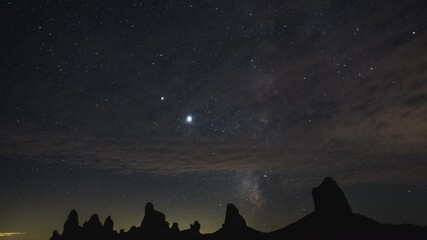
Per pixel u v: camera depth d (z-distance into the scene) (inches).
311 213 1893.5
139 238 2031.3
